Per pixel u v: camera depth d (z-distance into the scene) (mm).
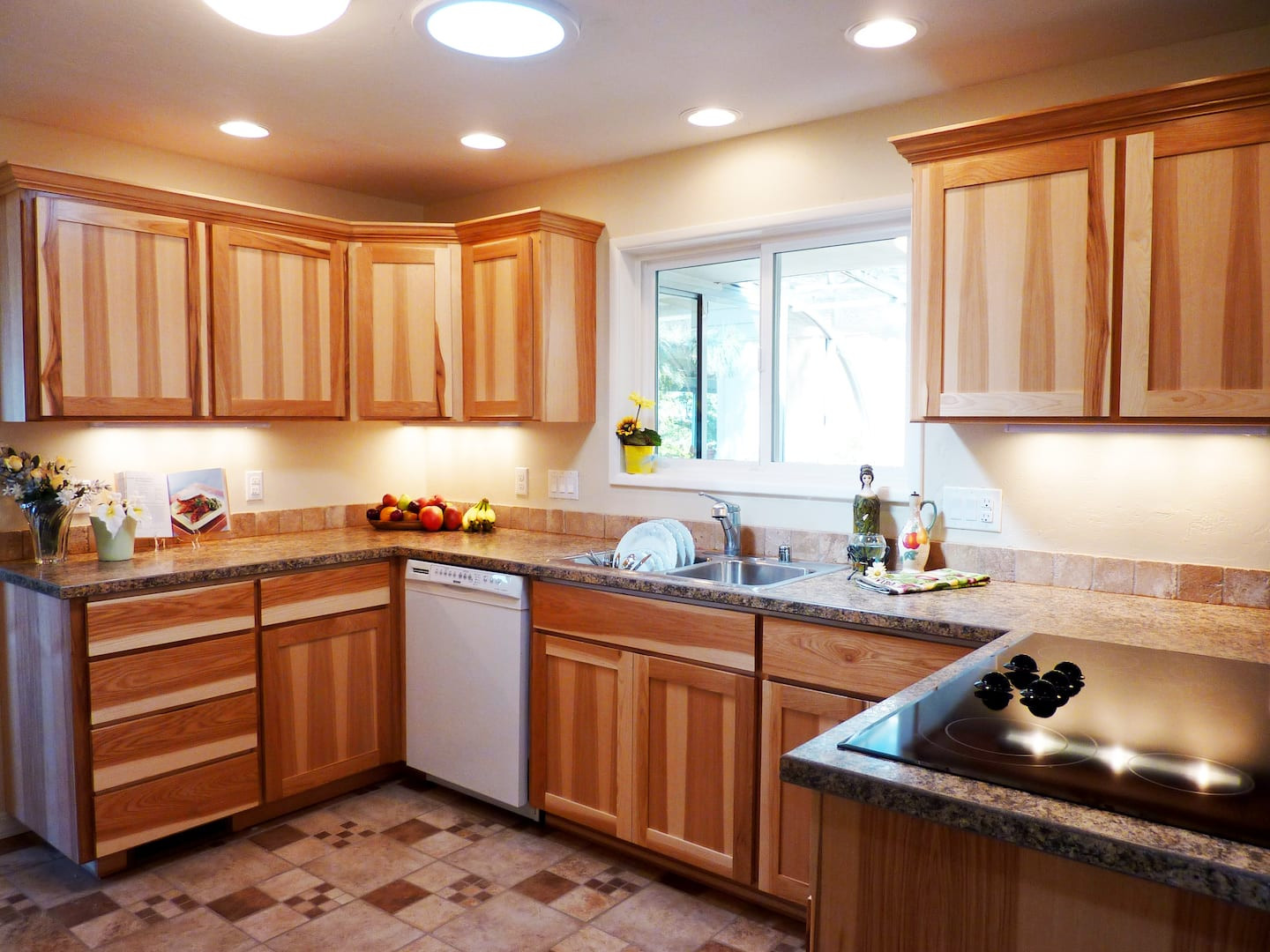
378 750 3189
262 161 3244
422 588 3109
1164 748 1164
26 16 2035
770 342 3000
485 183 3549
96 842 2490
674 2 1983
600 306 3340
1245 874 835
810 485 2871
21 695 2689
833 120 2758
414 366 3330
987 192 2164
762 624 2283
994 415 2180
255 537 3412
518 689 2828
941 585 2330
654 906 2430
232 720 2771
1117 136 1986
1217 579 2164
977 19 2080
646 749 2543
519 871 2617
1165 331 1950
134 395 2764
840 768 1109
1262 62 2117
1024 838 960
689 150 3082
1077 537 2369
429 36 2146
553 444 3512
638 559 2805
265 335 3064
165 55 2268
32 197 2549
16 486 2695
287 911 2395
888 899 1112
